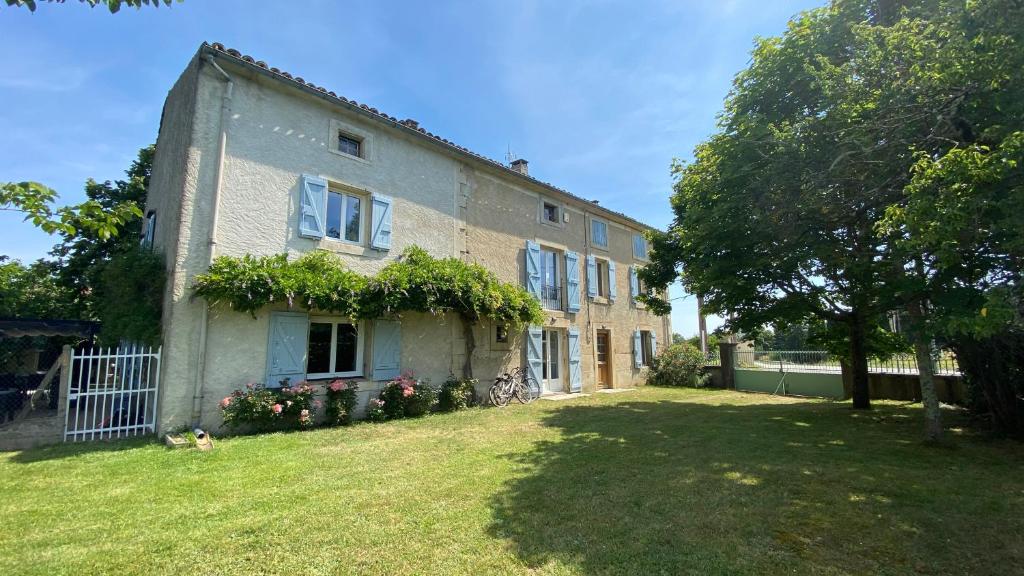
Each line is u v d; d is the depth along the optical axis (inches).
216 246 274.8
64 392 239.8
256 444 240.8
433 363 380.8
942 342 265.4
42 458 208.1
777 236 261.7
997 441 244.5
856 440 252.1
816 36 244.5
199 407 260.7
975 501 153.6
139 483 173.5
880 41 215.9
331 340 333.1
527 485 173.2
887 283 238.8
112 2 118.3
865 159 207.0
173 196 299.3
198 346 264.7
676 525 135.3
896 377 424.2
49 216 144.0
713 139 296.0
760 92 263.9
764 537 126.8
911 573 107.0
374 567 110.7
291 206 310.5
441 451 229.5
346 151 355.6
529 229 499.5
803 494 162.2
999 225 147.0
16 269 537.0
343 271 319.0
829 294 330.3
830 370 492.4
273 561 113.5
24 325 339.6
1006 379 256.2
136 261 288.0
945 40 183.3
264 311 291.4
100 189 488.1
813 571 108.1
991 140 170.9
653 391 548.7
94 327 362.9
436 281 350.6
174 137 327.9
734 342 591.8
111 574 107.3
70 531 130.1
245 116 296.0
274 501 155.0
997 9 152.3
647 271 501.4
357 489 168.2
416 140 392.2
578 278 554.9
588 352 553.3
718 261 313.3
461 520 139.2
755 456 217.9
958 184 142.7
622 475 186.5
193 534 128.4
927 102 185.9
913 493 162.1
